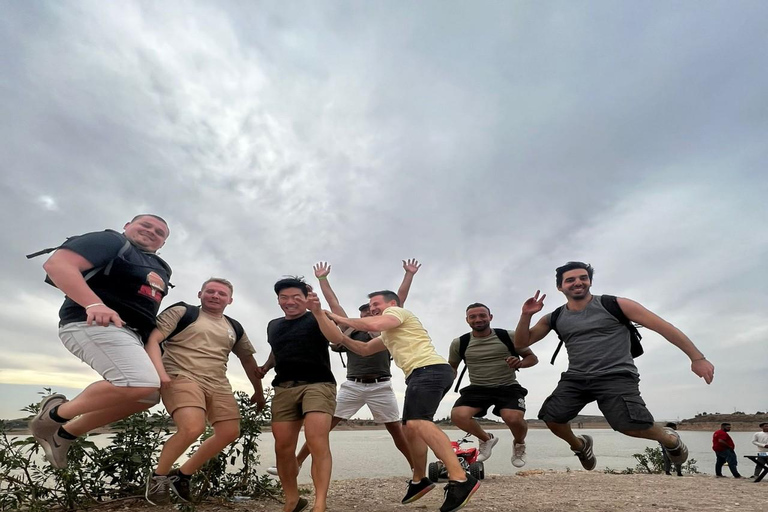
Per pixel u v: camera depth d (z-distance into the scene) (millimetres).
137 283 3549
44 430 3494
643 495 5484
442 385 4047
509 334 6383
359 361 6203
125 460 4754
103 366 3234
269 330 4531
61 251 3201
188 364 3982
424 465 4461
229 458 5227
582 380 4480
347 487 6375
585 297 4613
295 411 4211
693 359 4066
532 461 22750
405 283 6648
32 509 4273
